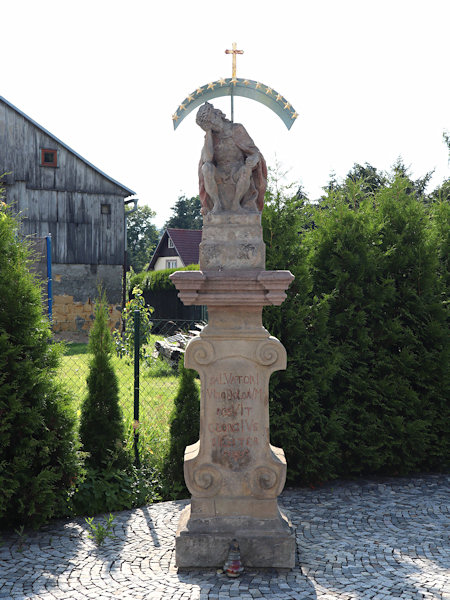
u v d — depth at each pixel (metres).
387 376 7.29
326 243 7.44
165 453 6.77
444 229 8.12
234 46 5.02
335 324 7.21
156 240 63.19
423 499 6.35
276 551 4.58
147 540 5.16
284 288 4.55
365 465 7.45
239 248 4.72
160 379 12.41
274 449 5.38
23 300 5.55
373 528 5.45
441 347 7.41
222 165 4.89
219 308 4.75
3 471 5.24
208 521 4.71
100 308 6.61
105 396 6.43
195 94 5.08
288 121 5.18
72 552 4.90
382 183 8.38
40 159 21.16
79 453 5.88
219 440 4.77
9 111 20.56
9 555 4.82
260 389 4.77
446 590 4.16
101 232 22.39
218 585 4.29
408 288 7.46
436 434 7.62
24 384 5.38
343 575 4.44
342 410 7.14
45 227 21.36
